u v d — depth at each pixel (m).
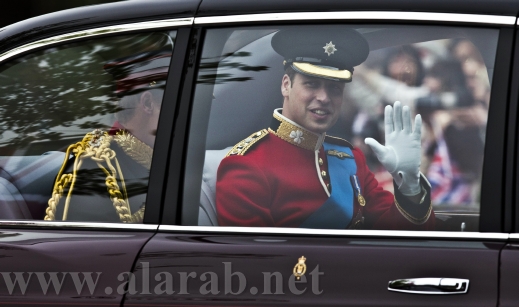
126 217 8.84
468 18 8.55
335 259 8.04
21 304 8.44
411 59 8.62
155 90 8.94
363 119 8.65
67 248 8.55
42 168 9.28
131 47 9.12
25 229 8.97
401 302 7.81
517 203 8.02
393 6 8.71
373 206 8.46
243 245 8.27
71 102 9.30
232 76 8.84
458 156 8.33
